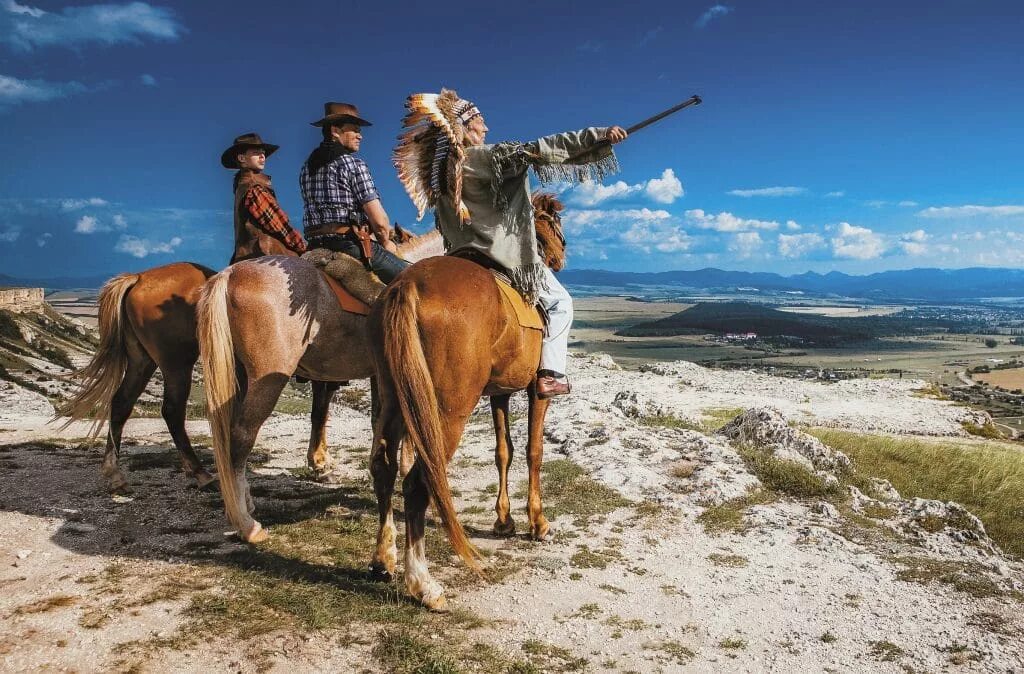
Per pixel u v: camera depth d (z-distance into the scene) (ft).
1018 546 30.86
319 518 21.57
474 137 17.92
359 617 15.03
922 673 14.61
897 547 22.44
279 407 60.90
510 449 21.50
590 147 17.03
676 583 18.74
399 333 14.66
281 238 22.12
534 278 18.13
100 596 15.23
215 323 17.75
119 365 21.95
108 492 22.85
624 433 32.96
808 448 34.24
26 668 12.44
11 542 18.13
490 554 19.74
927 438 58.54
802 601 17.94
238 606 14.96
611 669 14.19
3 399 62.08
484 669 13.60
